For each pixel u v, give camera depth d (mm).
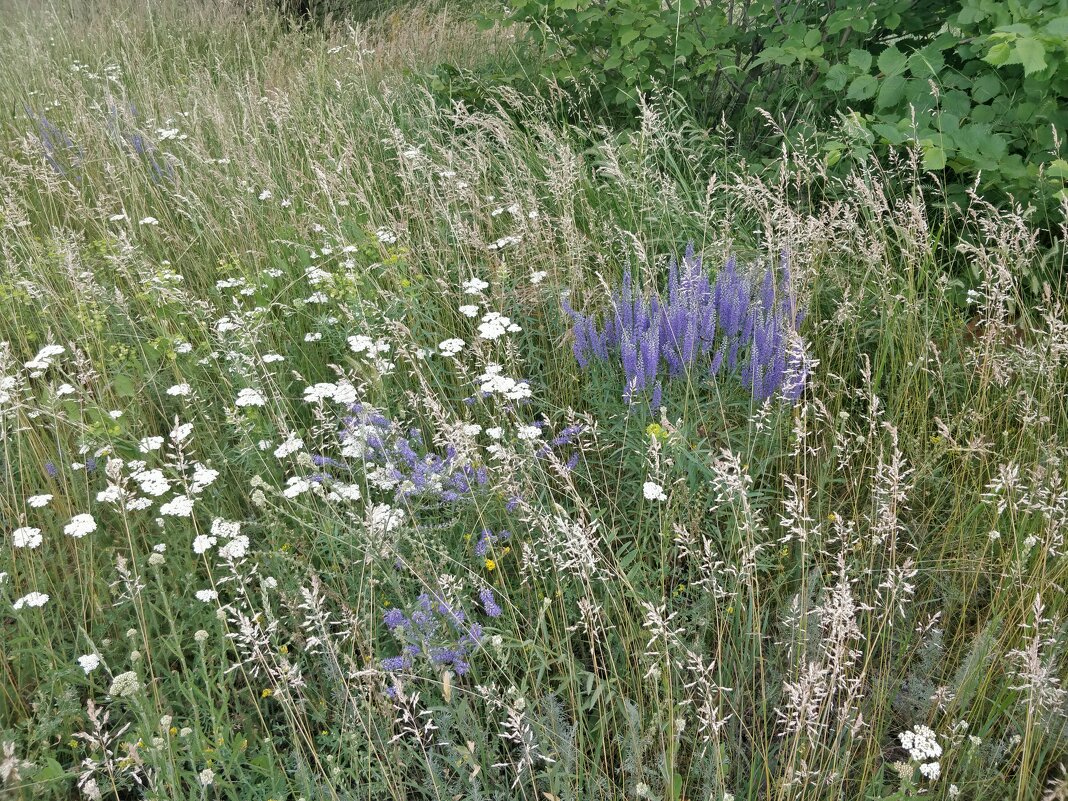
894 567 2426
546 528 2420
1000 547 2770
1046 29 3660
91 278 3939
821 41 5359
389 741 2172
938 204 4090
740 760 2348
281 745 2494
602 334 3443
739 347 3377
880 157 4746
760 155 5730
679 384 3369
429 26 9797
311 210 4996
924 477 3078
